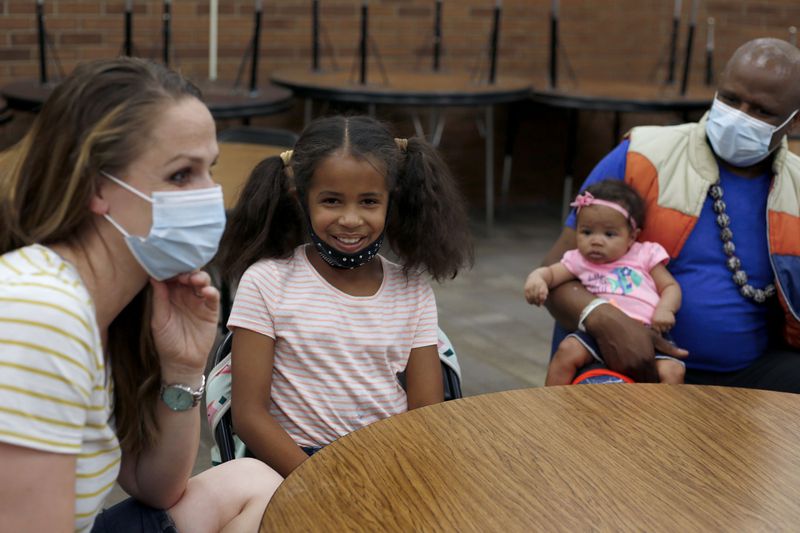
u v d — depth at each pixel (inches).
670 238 99.5
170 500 62.0
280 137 163.5
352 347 76.4
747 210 97.9
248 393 73.6
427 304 80.4
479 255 217.6
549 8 266.8
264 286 75.8
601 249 99.3
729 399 68.1
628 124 278.1
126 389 56.8
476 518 50.7
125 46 194.4
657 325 95.6
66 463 47.9
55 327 46.4
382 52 248.1
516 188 271.9
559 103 219.6
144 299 54.7
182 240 49.9
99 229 49.7
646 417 64.4
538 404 65.9
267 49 233.8
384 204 75.9
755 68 90.8
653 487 54.7
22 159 49.4
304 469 55.5
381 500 52.2
